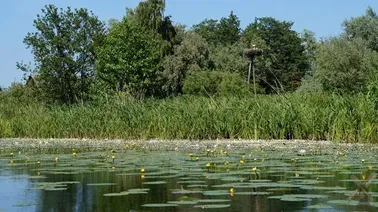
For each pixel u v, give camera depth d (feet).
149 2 170.09
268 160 45.09
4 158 51.52
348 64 148.66
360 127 64.44
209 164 40.50
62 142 79.00
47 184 32.63
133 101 88.33
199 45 169.07
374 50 169.89
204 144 67.15
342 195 27.07
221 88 144.77
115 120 83.25
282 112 71.15
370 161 43.04
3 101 119.65
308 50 271.28
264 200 25.96
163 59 164.35
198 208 24.23
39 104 111.45
